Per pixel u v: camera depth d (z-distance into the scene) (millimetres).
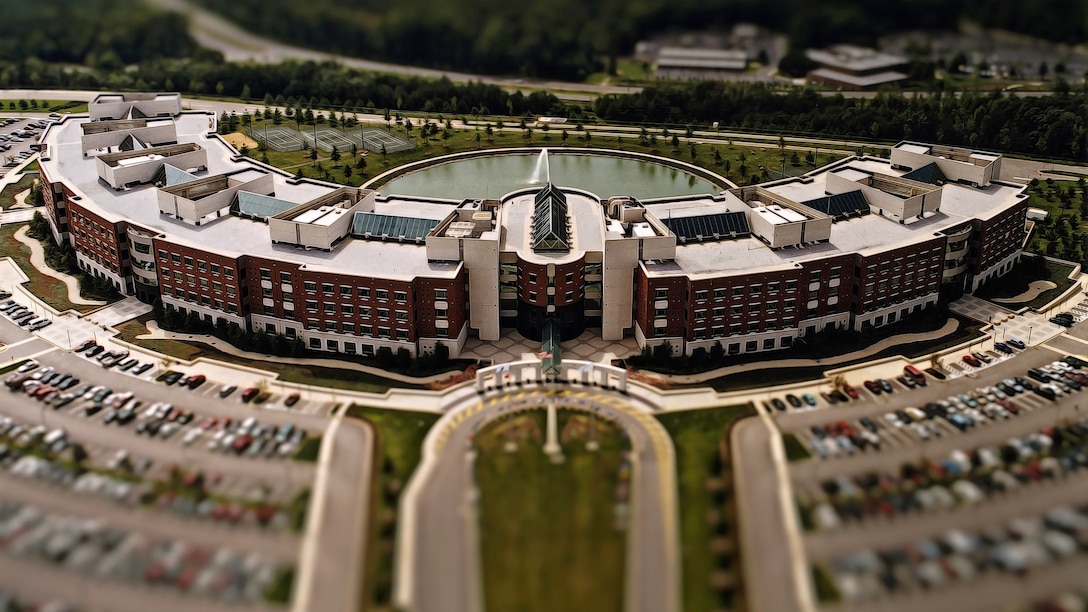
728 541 172375
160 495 183375
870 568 163625
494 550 170625
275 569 163875
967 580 160625
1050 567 163250
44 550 167375
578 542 172625
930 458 196000
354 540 171875
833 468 193500
